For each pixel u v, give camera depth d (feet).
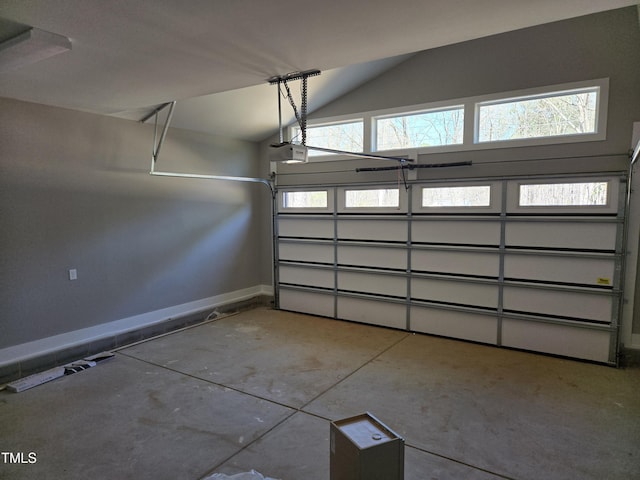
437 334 18.43
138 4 7.18
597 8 7.68
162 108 16.47
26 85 12.01
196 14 7.62
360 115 19.92
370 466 6.47
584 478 8.66
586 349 15.33
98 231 16.14
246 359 15.49
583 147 15.15
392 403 11.98
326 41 9.11
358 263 20.43
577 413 11.39
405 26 8.36
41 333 14.43
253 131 21.80
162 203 18.60
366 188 19.97
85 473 8.82
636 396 12.41
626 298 14.78
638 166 14.26
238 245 22.81
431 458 9.36
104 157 16.24
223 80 11.87
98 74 11.12
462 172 17.52
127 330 17.17
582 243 15.24
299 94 18.53
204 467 9.03
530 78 15.93
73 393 12.61
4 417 11.14
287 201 22.75
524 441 10.03
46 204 14.44
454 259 17.83
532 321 16.25
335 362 15.20
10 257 13.53
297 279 22.59
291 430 10.52
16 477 8.66
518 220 16.30
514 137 16.58
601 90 14.70
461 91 17.37
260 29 8.39
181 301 19.75
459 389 12.92
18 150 13.64
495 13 7.82
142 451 9.62
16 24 7.97
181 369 14.51
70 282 15.24
